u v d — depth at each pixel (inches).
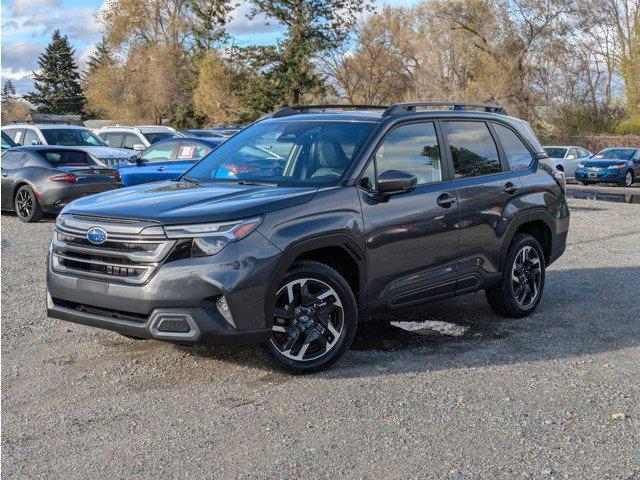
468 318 246.4
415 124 215.3
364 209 191.2
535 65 1850.4
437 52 1879.9
